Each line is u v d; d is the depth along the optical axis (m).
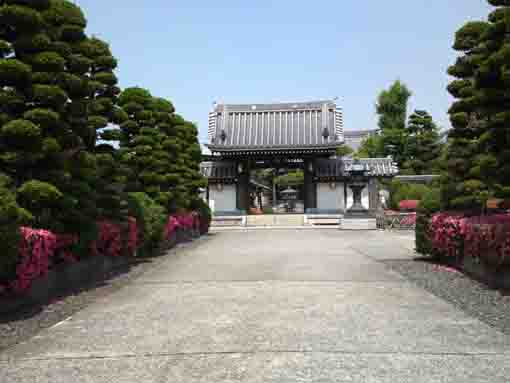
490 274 9.20
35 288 8.19
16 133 7.77
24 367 4.88
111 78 12.41
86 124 10.16
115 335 6.05
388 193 40.66
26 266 7.17
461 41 10.87
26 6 8.48
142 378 4.50
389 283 9.75
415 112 43.38
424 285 9.49
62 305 8.11
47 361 5.06
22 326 6.70
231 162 37.09
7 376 4.63
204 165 37.12
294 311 7.27
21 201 8.22
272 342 5.61
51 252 8.07
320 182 35.56
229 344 5.56
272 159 36.34
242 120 36.94
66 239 8.99
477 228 9.40
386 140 43.78
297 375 4.51
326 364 4.81
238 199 35.94
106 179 12.67
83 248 9.80
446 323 6.46
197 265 12.99
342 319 6.72
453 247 11.21
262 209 56.56
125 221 12.45
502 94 8.91
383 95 45.09
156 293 9.02
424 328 6.20
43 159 8.52
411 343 5.52
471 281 9.78
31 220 8.24
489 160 9.04
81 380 4.49
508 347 5.34
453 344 5.46
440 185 12.56
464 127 11.18
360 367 4.71
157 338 5.88
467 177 11.09
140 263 13.70
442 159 12.17
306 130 35.69
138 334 6.08
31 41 8.35
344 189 35.31
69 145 9.13
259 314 7.10
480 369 4.63
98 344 5.66
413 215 29.97
